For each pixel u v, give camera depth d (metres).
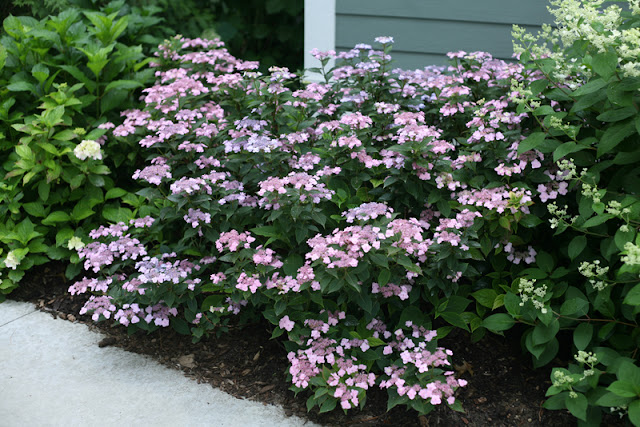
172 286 3.02
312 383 2.67
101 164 3.78
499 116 3.00
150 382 2.96
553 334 2.67
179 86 3.70
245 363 3.07
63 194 3.82
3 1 4.91
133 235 3.49
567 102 3.11
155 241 3.62
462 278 3.30
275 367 3.03
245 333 3.27
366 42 4.52
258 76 3.72
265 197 2.88
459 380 2.62
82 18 4.70
